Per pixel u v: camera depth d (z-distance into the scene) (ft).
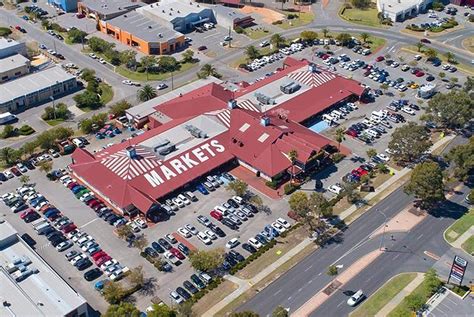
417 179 571.28
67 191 614.34
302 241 552.00
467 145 629.51
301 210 551.59
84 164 624.59
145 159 622.54
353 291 498.69
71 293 465.88
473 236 559.38
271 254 536.42
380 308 481.46
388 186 627.46
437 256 536.01
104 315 447.42
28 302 453.17
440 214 586.86
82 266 517.14
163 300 488.02
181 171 620.49
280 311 449.06
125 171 603.67
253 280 508.12
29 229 561.43
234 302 485.97
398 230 566.36
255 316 433.07
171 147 641.81
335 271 501.15
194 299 485.56
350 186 593.42
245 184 595.88
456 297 491.72
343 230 565.94
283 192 615.98
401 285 504.43
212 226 565.94
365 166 652.48
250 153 647.15
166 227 566.77
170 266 521.65
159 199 597.52
